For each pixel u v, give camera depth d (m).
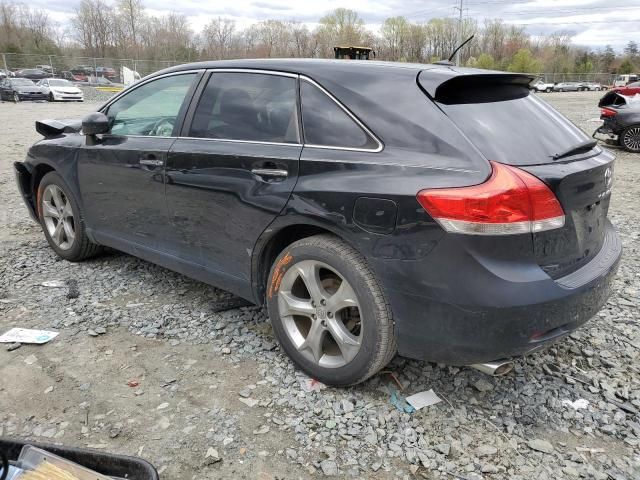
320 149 2.81
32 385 2.91
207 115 3.43
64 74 42.62
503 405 2.82
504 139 2.54
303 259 2.85
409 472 2.38
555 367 3.16
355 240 2.60
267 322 3.64
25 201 5.00
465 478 2.35
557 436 2.61
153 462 2.40
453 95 2.69
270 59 3.32
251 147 3.09
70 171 4.29
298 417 2.70
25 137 13.41
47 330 3.48
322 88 2.91
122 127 4.03
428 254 2.41
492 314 2.34
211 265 3.43
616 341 3.46
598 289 2.64
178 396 2.84
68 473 2.08
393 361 3.17
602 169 2.75
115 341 3.37
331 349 2.98
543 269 2.46
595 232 2.81
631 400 2.88
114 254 4.88
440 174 2.41
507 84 2.95
